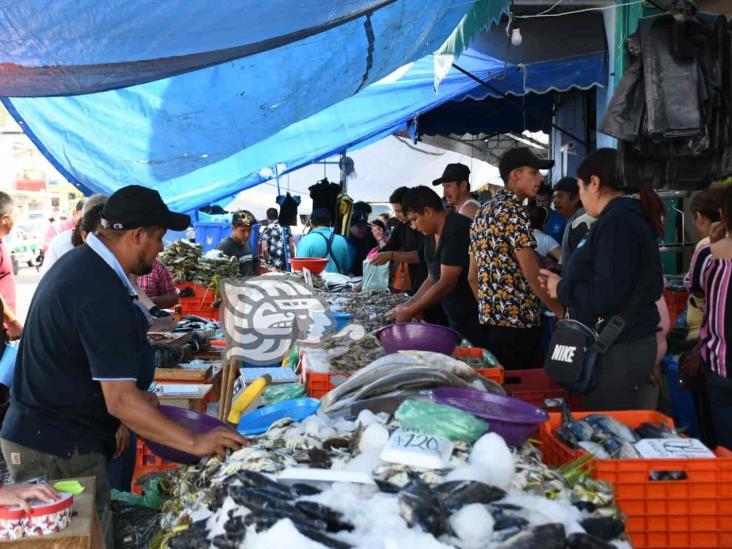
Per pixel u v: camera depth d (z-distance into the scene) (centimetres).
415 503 159
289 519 156
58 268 262
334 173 1633
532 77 802
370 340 374
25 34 303
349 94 553
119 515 261
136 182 579
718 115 324
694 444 234
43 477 224
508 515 163
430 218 478
